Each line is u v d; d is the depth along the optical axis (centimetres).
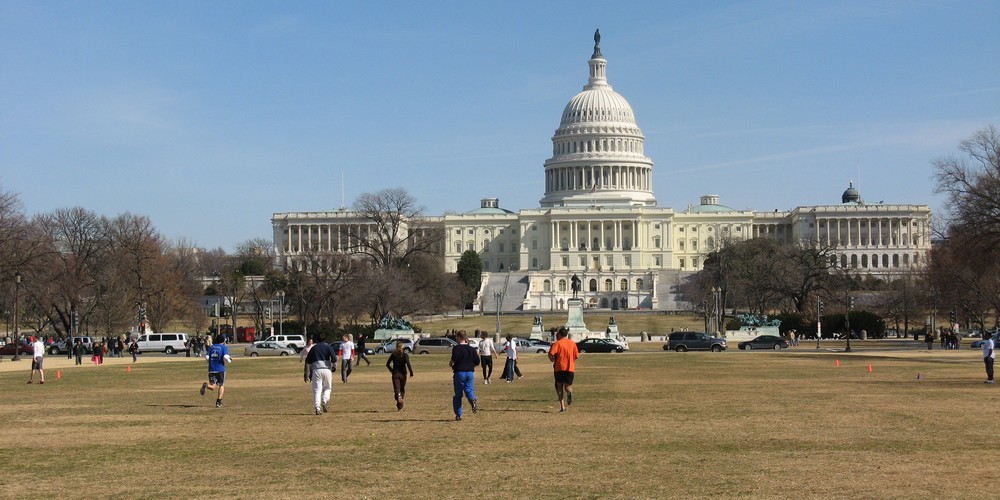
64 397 5188
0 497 2512
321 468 2873
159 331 15225
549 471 2803
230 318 19562
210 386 4647
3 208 11556
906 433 3497
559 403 4497
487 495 2498
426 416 4128
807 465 2855
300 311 14938
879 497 2419
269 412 4338
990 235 9981
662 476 2712
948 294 14338
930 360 8512
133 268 15200
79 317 14388
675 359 9181
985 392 5094
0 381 6462
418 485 2625
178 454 3139
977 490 2491
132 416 4203
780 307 19025
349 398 5019
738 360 8862
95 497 2508
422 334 15012
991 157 10412
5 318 16388
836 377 6341
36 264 12000
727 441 3344
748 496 2450
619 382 6038
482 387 5697
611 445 3269
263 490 2575
